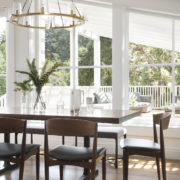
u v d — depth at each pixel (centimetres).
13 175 345
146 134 437
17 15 300
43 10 288
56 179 336
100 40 485
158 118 305
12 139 502
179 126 431
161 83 449
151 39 454
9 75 504
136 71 460
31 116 297
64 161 243
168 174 350
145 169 372
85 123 229
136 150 271
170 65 445
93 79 488
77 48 499
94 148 231
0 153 256
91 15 487
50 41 513
